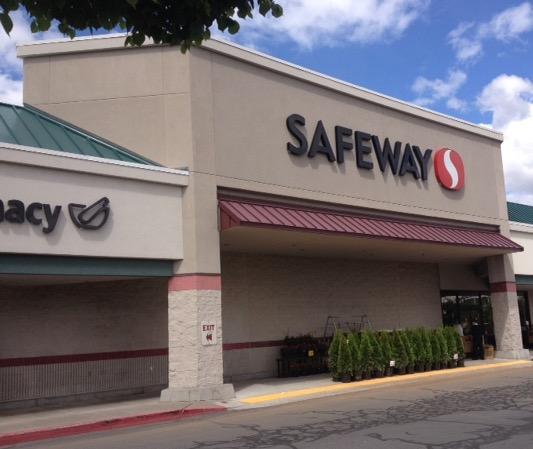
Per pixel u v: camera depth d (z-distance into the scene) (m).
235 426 11.77
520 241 27.61
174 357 15.76
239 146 17.58
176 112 16.73
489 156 26.80
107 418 12.94
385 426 10.97
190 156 16.41
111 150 16.83
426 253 24.11
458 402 13.86
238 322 20.42
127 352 18.34
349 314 23.86
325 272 23.44
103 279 16.33
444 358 21.94
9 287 17.20
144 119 17.02
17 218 13.53
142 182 15.59
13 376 16.75
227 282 20.42
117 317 18.36
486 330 28.77
